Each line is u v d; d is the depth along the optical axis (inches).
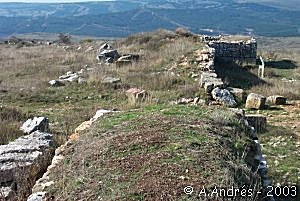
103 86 738.8
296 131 470.6
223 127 290.8
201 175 211.0
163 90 710.5
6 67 1035.3
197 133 264.7
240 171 232.5
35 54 1320.1
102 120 312.7
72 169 240.5
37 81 823.7
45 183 239.8
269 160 373.7
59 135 414.9
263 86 772.0
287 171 346.3
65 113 583.8
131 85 743.1
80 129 323.6
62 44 1836.9
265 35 5324.8
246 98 622.2
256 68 1001.5
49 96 693.9
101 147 253.3
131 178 211.3
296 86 773.3
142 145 246.7
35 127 442.3
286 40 4515.3
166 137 255.3
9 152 315.3
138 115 313.7
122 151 243.0
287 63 1147.9
